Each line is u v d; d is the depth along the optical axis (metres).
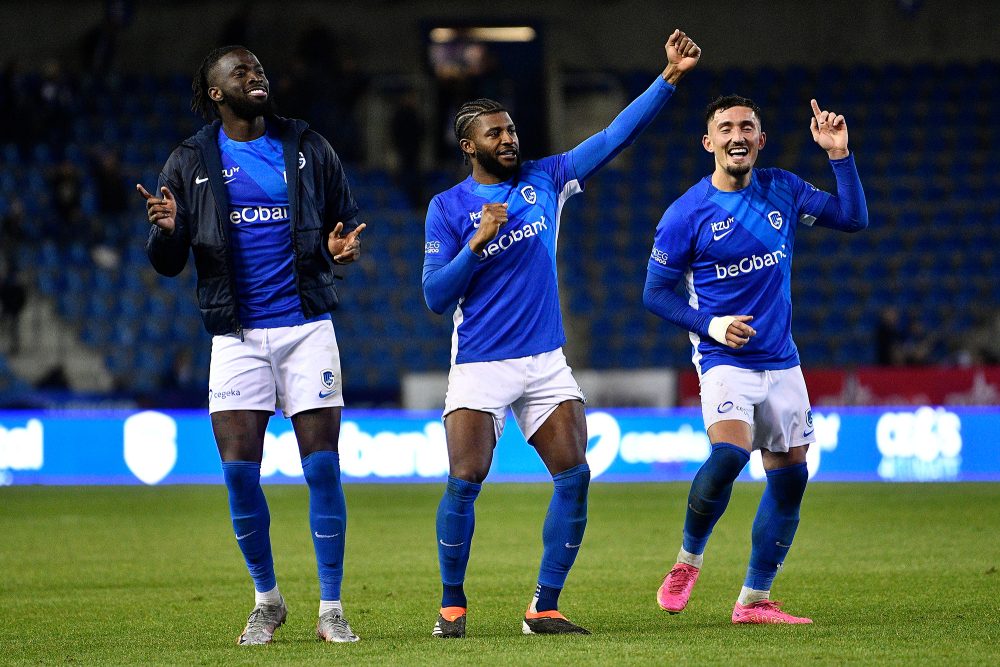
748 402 19.33
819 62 81.44
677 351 66.81
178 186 18.69
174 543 32.00
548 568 18.58
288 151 18.69
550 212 19.17
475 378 18.67
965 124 78.12
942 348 63.72
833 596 22.20
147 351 64.56
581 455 18.61
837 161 19.98
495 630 19.27
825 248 71.38
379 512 38.97
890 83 79.56
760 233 19.66
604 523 35.47
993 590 22.66
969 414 49.12
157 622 20.56
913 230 72.25
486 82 76.88
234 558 29.17
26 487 48.06
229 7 81.38
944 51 81.06
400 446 50.25
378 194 73.25
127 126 75.88
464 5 81.94
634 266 71.31
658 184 76.06
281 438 49.59
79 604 22.61
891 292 68.88
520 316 18.70
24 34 81.25
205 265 18.55
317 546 18.44
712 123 19.89
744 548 29.50
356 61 81.94
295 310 18.62
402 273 69.62
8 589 24.62
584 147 19.50
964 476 48.88
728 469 18.86
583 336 67.44
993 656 15.96
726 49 81.81
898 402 52.25
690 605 21.70
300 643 18.05
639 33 82.12
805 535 31.83
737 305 19.69
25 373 63.84
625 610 21.23
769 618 19.31
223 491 46.00
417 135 73.62
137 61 81.25
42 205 70.44
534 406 18.77
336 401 18.73
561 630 18.36
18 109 72.81
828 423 49.16
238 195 18.50
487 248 18.67
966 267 70.44
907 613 20.09
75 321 65.94
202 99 18.97
